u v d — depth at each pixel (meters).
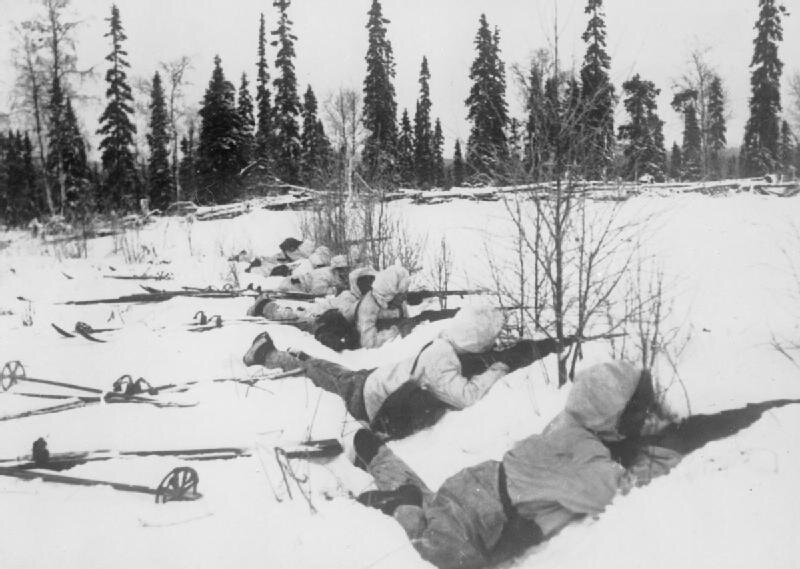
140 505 4.01
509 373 5.52
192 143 38.81
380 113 32.03
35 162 35.25
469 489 3.66
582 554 3.21
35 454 4.43
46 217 25.09
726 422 3.75
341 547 3.55
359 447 4.60
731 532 2.91
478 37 20.62
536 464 3.58
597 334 5.85
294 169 33.62
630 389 3.56
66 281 13.48
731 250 8.10
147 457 4.71
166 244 19.44
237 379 6.43
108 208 24.38
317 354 7.44
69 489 4.20
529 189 5.71
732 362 4.64
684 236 9.24
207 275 14.90
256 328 8.64
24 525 3.71
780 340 4.89
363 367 7.06
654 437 3.74
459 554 3.44
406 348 7.14
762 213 10.59
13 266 15.62
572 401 3.66
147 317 10.07
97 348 8.02
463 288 9.14
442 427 5.24
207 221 22.72
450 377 5.28
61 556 3.41
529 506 3.51
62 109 29.22
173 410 5.72
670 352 5.03
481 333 5.38
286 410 5.68
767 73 20.44
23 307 10.83
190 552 3.49
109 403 5.91
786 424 3.60
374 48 32.25
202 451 4.78
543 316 6.62
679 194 14.32
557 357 5.22
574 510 3.45
